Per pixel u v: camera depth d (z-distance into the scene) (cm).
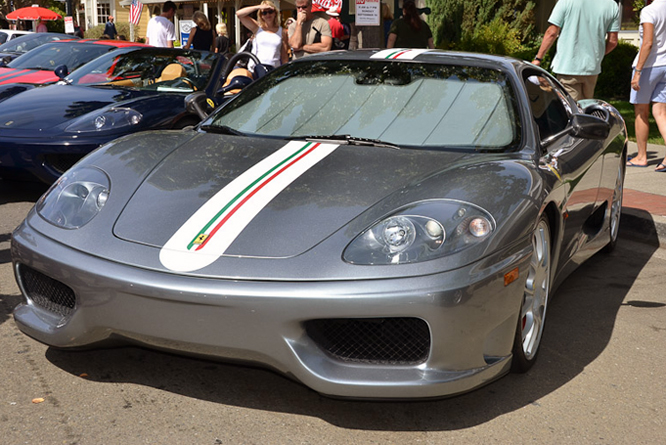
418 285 230
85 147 529
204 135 337
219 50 1218
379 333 242
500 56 383
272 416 254
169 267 240
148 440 235
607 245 485
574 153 361
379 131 327
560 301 396
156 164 299
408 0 923
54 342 263
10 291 372
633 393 286
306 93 362
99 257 250
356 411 260
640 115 736
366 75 364
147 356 297
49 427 241
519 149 311
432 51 387
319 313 229
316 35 866
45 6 3209
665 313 380
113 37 2364
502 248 247
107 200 274
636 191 629
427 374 238
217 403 262
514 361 281
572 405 273
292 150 308
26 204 563
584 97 709
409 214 249
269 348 233
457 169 281
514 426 255
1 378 274
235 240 246
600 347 332
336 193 267
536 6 2045
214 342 235
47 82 728
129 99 588
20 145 524
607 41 705
